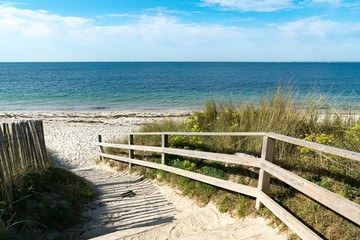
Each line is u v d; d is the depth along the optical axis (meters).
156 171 5.44
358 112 4.35
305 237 2.18
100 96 26.45
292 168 3.37
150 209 3.97
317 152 3.40
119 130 12.71
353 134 3.56
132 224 3.46
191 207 3.90
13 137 3.42
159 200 4.31
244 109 5.52
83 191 4.35
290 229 2.53
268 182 3.04
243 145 4.53
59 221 3.25
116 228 3.36
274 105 4.73
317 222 2.44
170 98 24.47
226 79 48.09
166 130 6.73
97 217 3.69
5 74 69.25
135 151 6.53
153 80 47.16
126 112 18.11
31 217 3.03
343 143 3.56
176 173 4.66
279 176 2.67
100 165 7.54
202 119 6.64
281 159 3.57
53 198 3.59
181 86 35.16
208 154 3.93
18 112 18.42
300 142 2.34
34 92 29.58
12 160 3.38
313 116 4.43
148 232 3.09
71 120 15.42
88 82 43.25
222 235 2.66
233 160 3.47
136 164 6.23
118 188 5.05
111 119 15.72
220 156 3.71
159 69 101.75
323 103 4.59
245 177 3.74
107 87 34.62
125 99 24.45
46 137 11.58
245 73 70.25
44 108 20.58
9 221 2.75
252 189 3.21
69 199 3.82
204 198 3.94
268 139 2.91
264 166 2.96
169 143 5.53
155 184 5.09
